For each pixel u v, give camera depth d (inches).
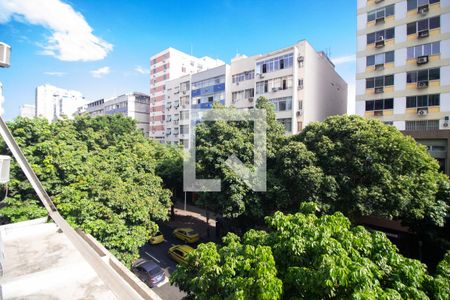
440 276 147.1
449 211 402.0
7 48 89.6
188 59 1630.2
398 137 362.3
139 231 382.0
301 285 146.4
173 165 666.2
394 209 344.2
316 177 359.3
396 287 138.6
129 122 804.0
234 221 483.5
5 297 98.7
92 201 371.9
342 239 169.5
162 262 494.6
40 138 454.6
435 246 420.2
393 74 637.9
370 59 675.4
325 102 919.0
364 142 370.6
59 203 368.8
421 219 402.6
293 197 408.5
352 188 363.3
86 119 686.5
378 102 660.7
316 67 843.4
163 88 1574.8
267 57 844.6
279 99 810.8
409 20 617.3
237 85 988.6
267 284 139.6
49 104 2719.0
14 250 145.9
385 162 360.5
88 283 110.0
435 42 583.2
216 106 496.4
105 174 429.4
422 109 595.2
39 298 99.3
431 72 587.2
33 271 123.1
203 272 179.2
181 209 846.5
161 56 1583.4
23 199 374.3
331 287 130.6
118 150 622.2
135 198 407.5
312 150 412.8
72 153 451.8
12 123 449.7
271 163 455.2
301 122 773.3
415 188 357.1
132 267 446.3
